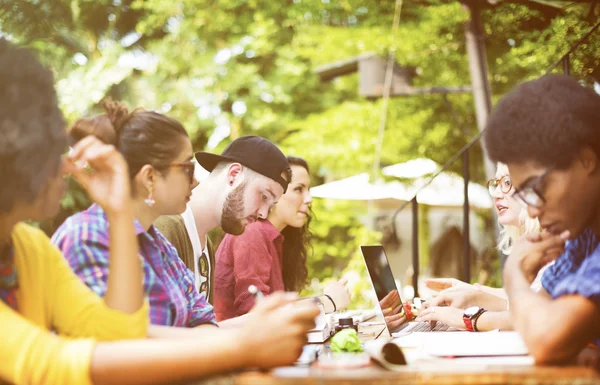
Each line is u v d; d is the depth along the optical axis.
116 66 10.01
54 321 1.60
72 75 9.62
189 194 1.99
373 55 10.38
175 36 14.05
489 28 7.03
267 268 3.32
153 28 13.88
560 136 1.61
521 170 1.65
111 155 1.59
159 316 1.89
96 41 12.97
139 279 1.60
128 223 1.59
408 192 11.19
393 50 9.59
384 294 2.71
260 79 14.16
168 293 1.97
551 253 1.69
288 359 1.39
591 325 1.52
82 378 1.33
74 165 1.58
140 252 1.93
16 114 1.39
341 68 11.44
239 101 13.98
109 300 1.58
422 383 1.34
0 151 1.37
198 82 13.88
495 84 8.45
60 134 1.46
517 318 1.58
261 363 1.38
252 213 2.93
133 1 13.70
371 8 10.10
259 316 1.41
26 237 1.58
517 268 1.67
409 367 1.47
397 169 11.02
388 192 11.22
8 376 1.33
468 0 7.11
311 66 13.98
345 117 12.41
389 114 11.73
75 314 1.58
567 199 1.64
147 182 1.91
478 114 7.18
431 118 11.18
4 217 1.43
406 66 10.08
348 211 13.70
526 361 1.60
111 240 1.59
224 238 3.40
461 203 10.91
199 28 14.22
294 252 3.85
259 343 1.38
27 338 1.34
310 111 14.53
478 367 1.46
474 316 2.56
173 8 13.80
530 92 1.66
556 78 1.68
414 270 5.40
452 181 10.99
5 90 1.40
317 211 13.50
